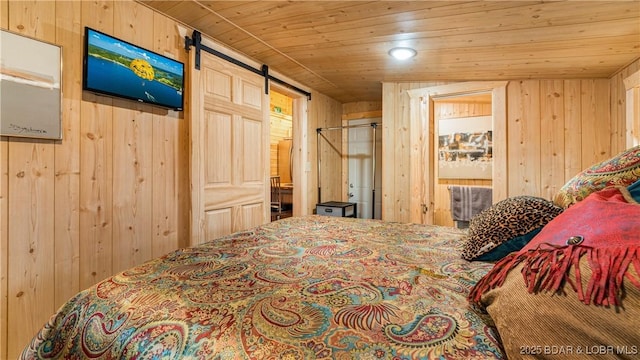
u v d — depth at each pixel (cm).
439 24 204
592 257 59
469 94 316
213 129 244
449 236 165
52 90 157
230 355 63
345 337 66
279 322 72
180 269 109
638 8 174
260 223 293
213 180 244
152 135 206
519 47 231
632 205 74
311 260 120
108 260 182
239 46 255
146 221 203
